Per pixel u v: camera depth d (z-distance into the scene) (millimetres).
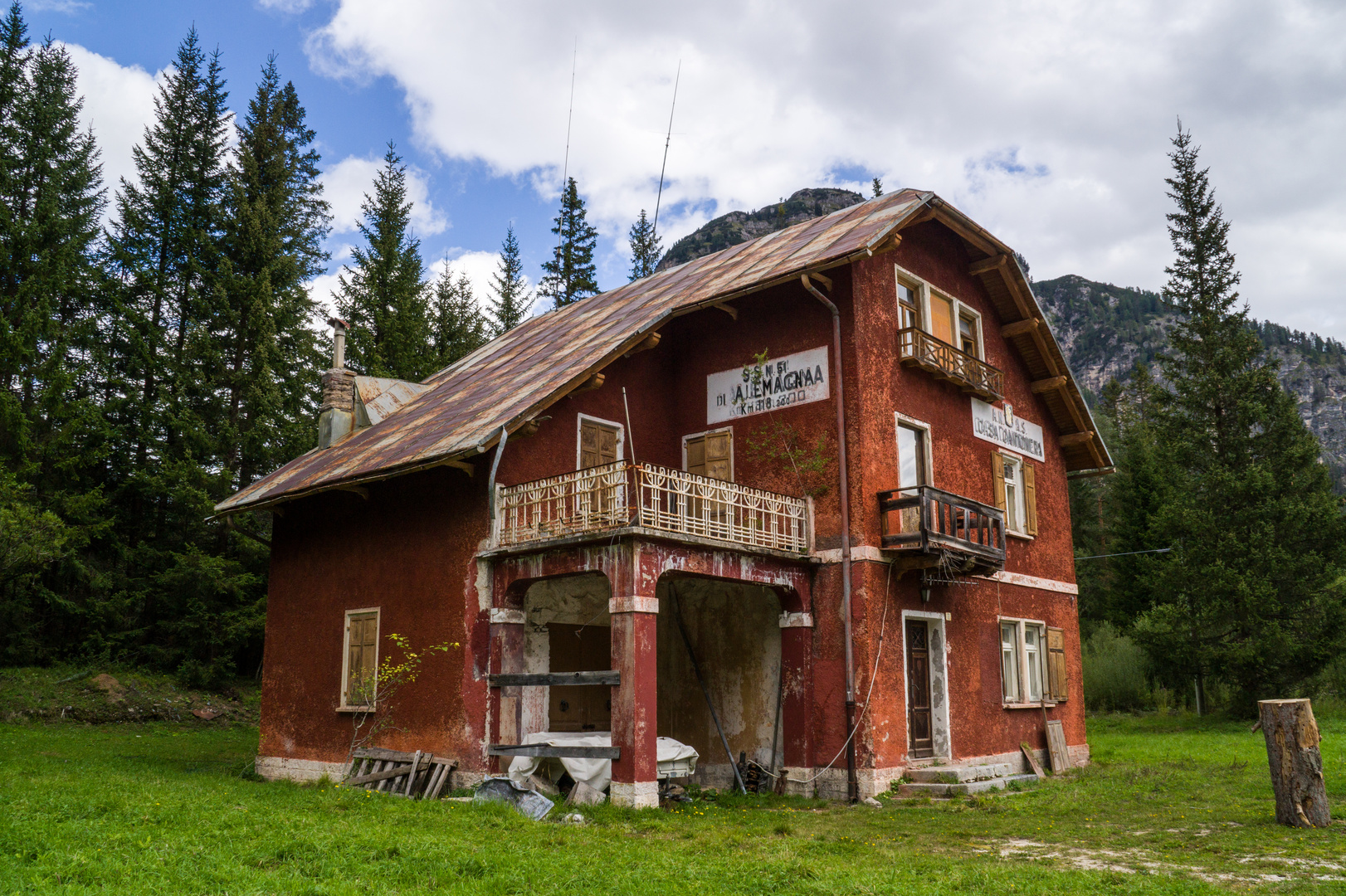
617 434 16266
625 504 12648
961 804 12922
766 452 15867
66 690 24078
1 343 24812
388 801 11734
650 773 11938
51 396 25359
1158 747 21828
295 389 29875
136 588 27547
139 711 24156
